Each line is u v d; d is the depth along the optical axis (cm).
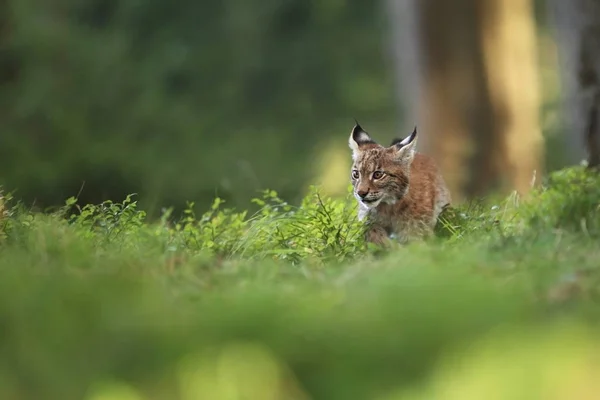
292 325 824
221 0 4538
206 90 4303
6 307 859
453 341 788
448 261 1068
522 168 2770
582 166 1488
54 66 3269
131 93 3447
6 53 3200
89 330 823
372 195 1382
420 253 1102
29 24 3238
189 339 805
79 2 4466
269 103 4341
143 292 930
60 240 1138
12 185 2672
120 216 1343
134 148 3041
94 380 756
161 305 888
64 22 3569
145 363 774
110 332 818
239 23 4444
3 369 772
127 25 4447
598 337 787
